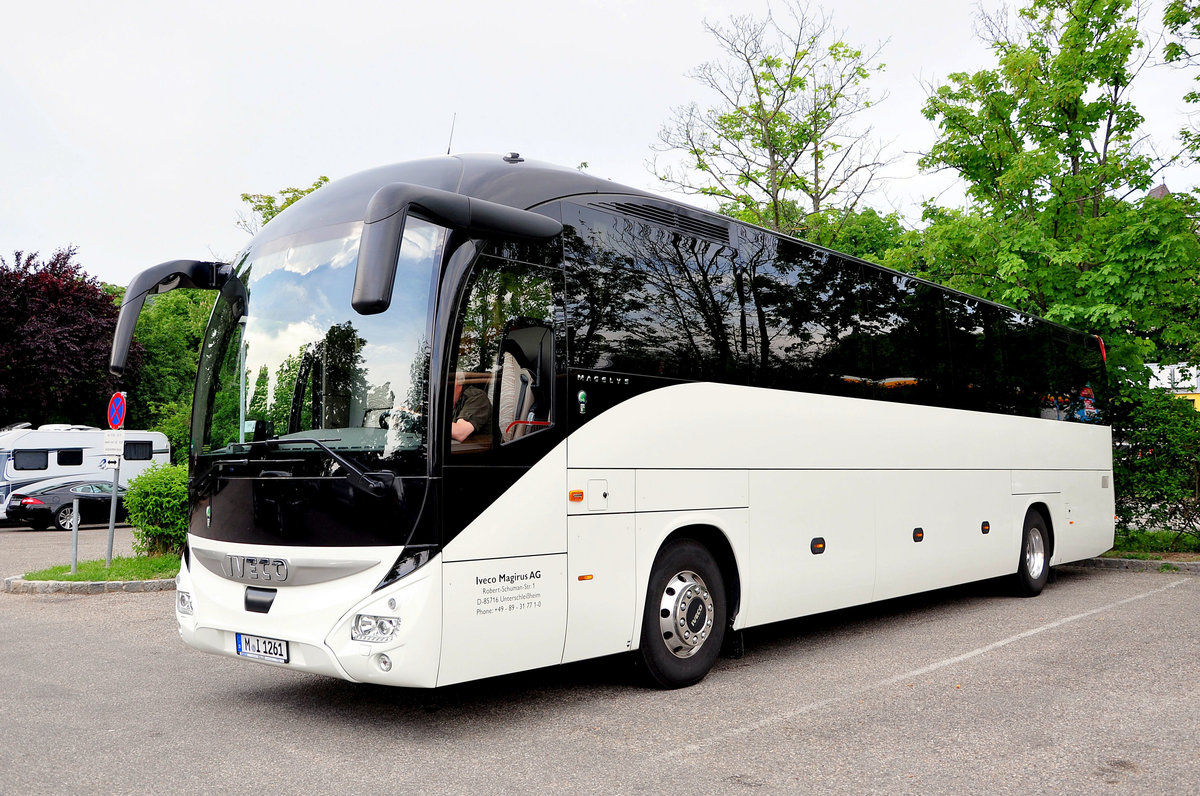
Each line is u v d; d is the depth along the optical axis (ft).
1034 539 38.04
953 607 35.19
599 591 19.88
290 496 17.85
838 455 27.27
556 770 16.16
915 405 31.04
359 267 15.30
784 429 25.35
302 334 18.74
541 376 19.13
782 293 26.00
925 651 26.63
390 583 16.70
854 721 19.22
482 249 18.28
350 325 18.17
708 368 23.21
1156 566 46.52
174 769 16.31
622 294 21.21
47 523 82.69
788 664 24.99
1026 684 22.40
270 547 18.03
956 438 33.04
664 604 21.98
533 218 18.69
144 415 124.16
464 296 17.83
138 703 21.09
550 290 19.58
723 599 23.41
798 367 26.18
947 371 33.04
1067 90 49.83
